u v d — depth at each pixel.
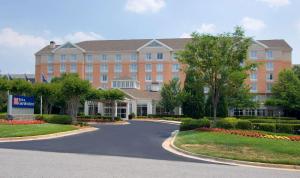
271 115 73.88
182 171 11.87
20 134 22.78
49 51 87.62
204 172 11.84
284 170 14.21
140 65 83.69
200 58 29.73
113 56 85.25
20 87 47.47
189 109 57.12
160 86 80.88
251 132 26.02
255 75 79.69
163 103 63.81
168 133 30.31
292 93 63.47
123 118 60.84
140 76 83.50
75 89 37.88
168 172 11.52
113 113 53.62
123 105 61.00
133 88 71.38
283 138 23.20
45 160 13.28
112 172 11.04
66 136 25.02
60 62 86.56
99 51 85.50
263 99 78.38
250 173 12.29
